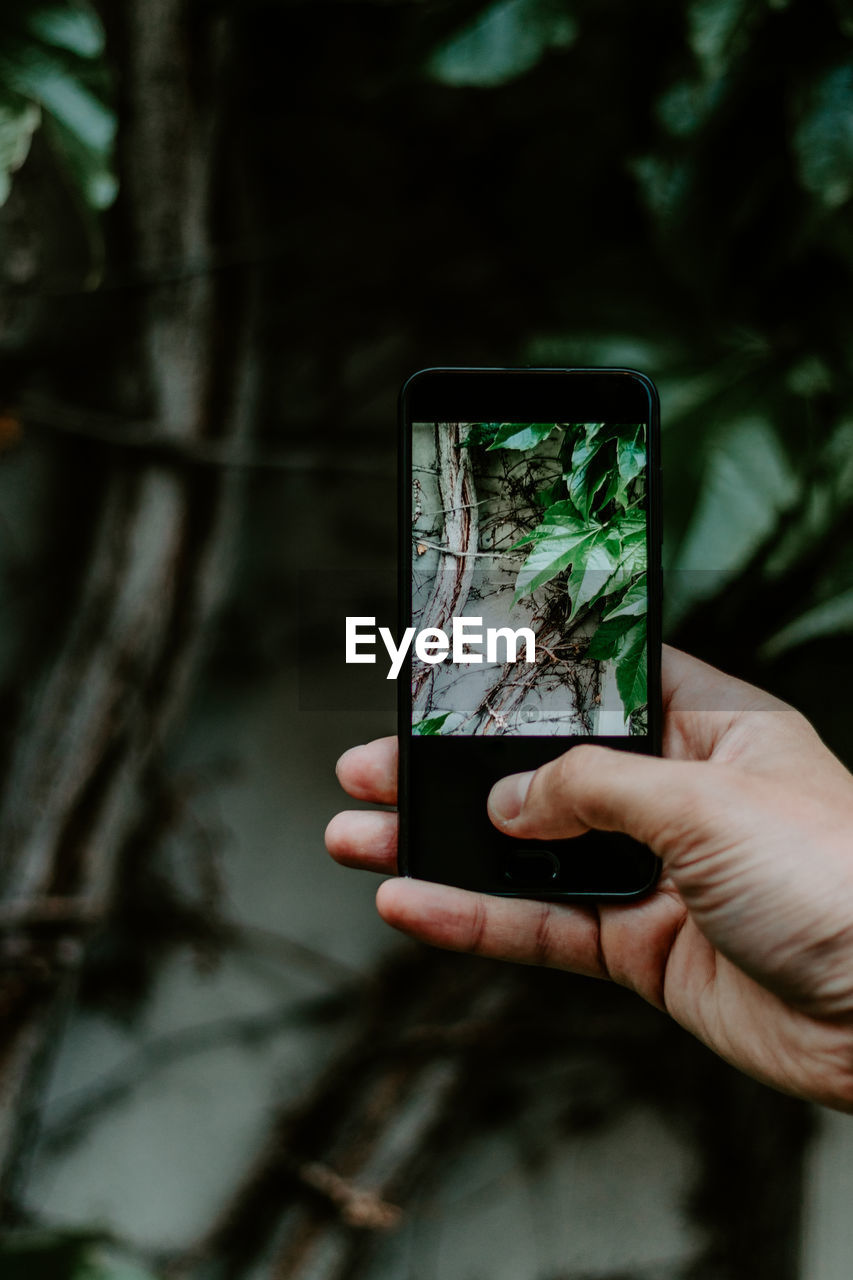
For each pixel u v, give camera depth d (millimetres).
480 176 688
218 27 653
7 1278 632
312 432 736
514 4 593
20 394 691
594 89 639
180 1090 757
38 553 722
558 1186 761
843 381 601
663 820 548
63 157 556
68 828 690
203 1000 760
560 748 587
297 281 709
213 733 762
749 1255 744
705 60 570
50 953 688
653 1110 761
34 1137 732
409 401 585
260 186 692
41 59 552
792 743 583
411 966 734
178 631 697
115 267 670
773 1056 567
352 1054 728
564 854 584
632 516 591
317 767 765
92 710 690
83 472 718
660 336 619
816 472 597
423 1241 754
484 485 590
